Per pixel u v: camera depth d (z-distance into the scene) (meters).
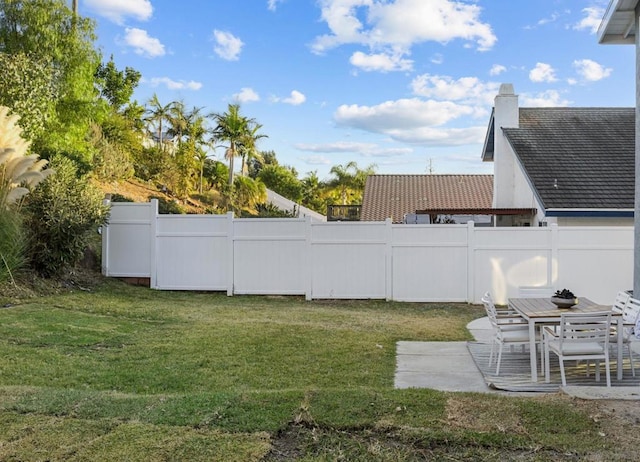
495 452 3.49
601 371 6.27
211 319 9.40
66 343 7.07
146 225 13.22
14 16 14.70
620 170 14.80
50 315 8.62
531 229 12.13
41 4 14.91
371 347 7.49
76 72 15.84
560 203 13.23
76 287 11.80
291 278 12.88
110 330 8.04
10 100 12.59
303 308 11.32
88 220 11.87
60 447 3.47
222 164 37.84
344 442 3.65
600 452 3.46
